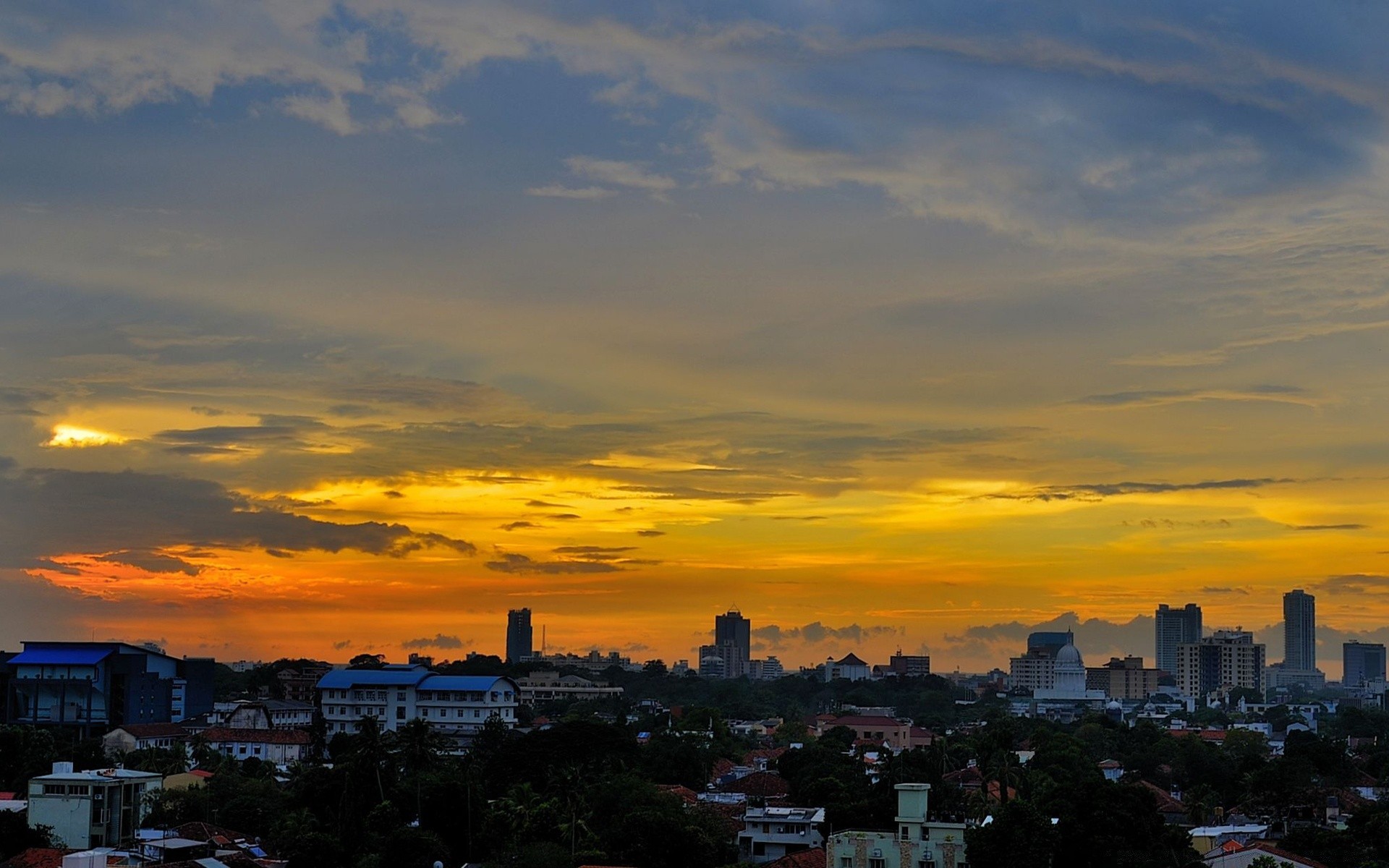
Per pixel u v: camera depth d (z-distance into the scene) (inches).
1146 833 7190.0
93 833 7411.4
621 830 7760.8
